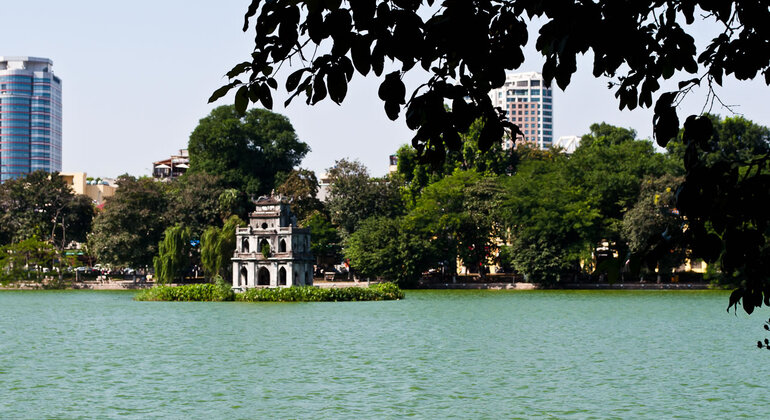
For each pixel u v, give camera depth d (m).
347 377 44.44
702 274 127.94
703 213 9.16
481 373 45.47
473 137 130.25
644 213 108.94
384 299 104.88
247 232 110.75
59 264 143.88
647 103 10.58
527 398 38.03
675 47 10.06
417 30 8.64
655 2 9.59
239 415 34.88
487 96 9.60
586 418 33.81
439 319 78.50
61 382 43.44
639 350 55.22
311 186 144.25
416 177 142.00
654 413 34.69
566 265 123.00
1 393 40.16
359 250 127.62
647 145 130.75
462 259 132.50
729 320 76.44
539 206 125.44
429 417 34.06
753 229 9.11
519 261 126.25
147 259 136.25
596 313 84.62
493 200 128.25
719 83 9.92
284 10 8.88
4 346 59.81
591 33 8.44
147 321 78.50
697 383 41.81
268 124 156.88
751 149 116.69
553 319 78.25
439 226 127.00
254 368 48.00
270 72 9.81
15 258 136.88
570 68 8.57
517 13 9.35
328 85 9.19
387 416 34.34
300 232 110.06
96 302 106.75
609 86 10.87
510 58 9.27
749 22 8.93
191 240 137.50
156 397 39.03
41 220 145.50
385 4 8.79
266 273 111.88
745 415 34.19
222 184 148.38
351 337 63.69
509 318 79.25
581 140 154.75
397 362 50.00
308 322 75.88
